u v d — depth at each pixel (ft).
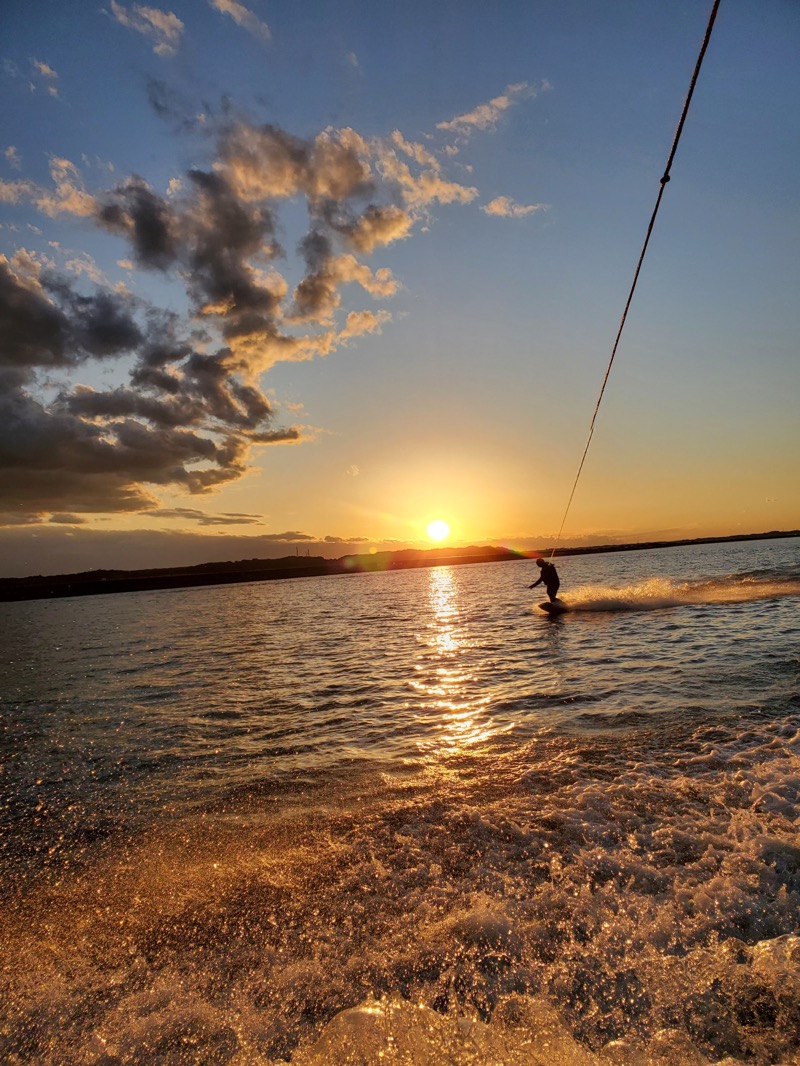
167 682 42.78
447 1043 8.24
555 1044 8.11
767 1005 8.42
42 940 11.95
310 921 11.78
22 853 16.47
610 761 19.98
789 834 13.48
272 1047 8.49
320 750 24.40
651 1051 7.84
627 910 11.10
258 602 153.79
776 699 26.03
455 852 14.23
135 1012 9.50
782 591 76.02
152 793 20.70
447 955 10.26
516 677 36.60
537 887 12.26
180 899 13.16
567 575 173.68
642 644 44.55
